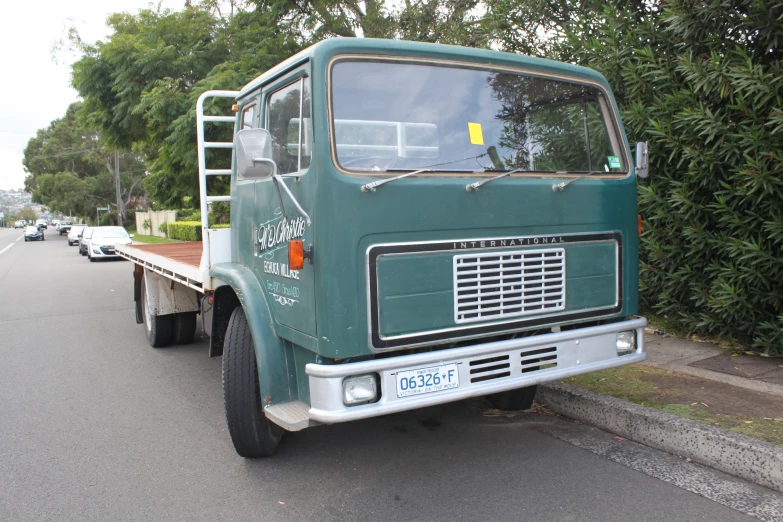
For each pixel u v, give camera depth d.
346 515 3.40
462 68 3.59
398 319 3.18
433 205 3.27
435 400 3.16
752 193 5.25
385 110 3.31
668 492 3.49
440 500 3.52
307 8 12.60
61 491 3.82
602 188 3.87
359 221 3.10
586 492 3.54
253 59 11.22
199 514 3.48
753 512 3.23
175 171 11.63
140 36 12.05
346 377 3.01
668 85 6.07
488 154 3.60
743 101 5.27
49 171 61.00
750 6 5.35
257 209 4.02
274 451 4.21
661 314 6.91
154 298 7.45
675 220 6.09
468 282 3.37
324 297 3.09
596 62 6.81
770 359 5.49
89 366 7.02
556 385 4.89
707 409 4.26
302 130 3.36
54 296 13.51
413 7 12.16
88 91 11.98
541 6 7.98
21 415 5.32
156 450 4.46
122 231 26.06
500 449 4.23
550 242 3.65
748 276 5.39
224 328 4.74
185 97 10.85
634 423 4.24
